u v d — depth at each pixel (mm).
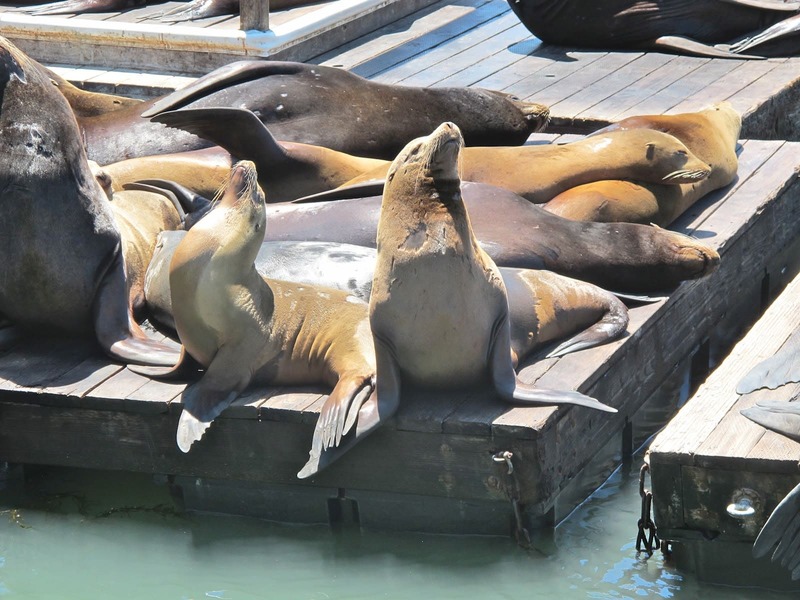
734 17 35406
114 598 16922
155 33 33344
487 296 16984
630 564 17375
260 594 16906
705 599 16516
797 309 20344
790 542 15672
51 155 19969
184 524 18812
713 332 23469
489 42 36844
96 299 20109
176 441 18547
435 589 16891
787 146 27828
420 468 17609
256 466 18344
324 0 38031
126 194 22328
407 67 34312
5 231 19766
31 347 20484
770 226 25656
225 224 17781
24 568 17734
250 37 32594
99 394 18734
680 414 17250
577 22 35594
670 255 20641
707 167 22969
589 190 22703
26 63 20359
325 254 20234
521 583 16953
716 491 16312
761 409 16844
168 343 20234
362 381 17469
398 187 16844
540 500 17250
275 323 18250
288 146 24141
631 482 19719
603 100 30969
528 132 28078
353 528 18438
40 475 20234
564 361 18844
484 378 17719
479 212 21266
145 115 23266
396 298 16719
